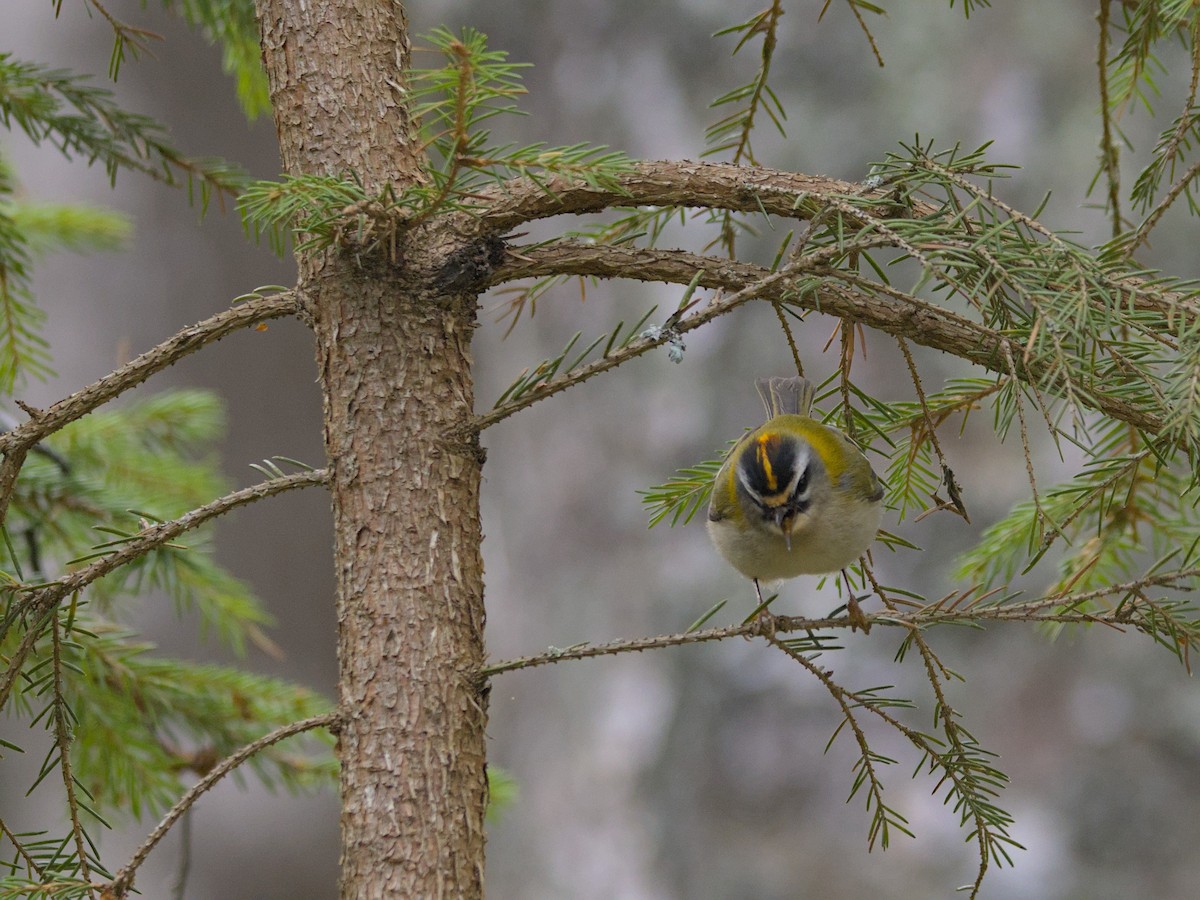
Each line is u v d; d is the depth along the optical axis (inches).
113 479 413.7
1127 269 242.8
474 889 212.5
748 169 241.1
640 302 712.4
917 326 229.3
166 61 853.2
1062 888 590.6
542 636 722.8
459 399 231.1
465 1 737.6
